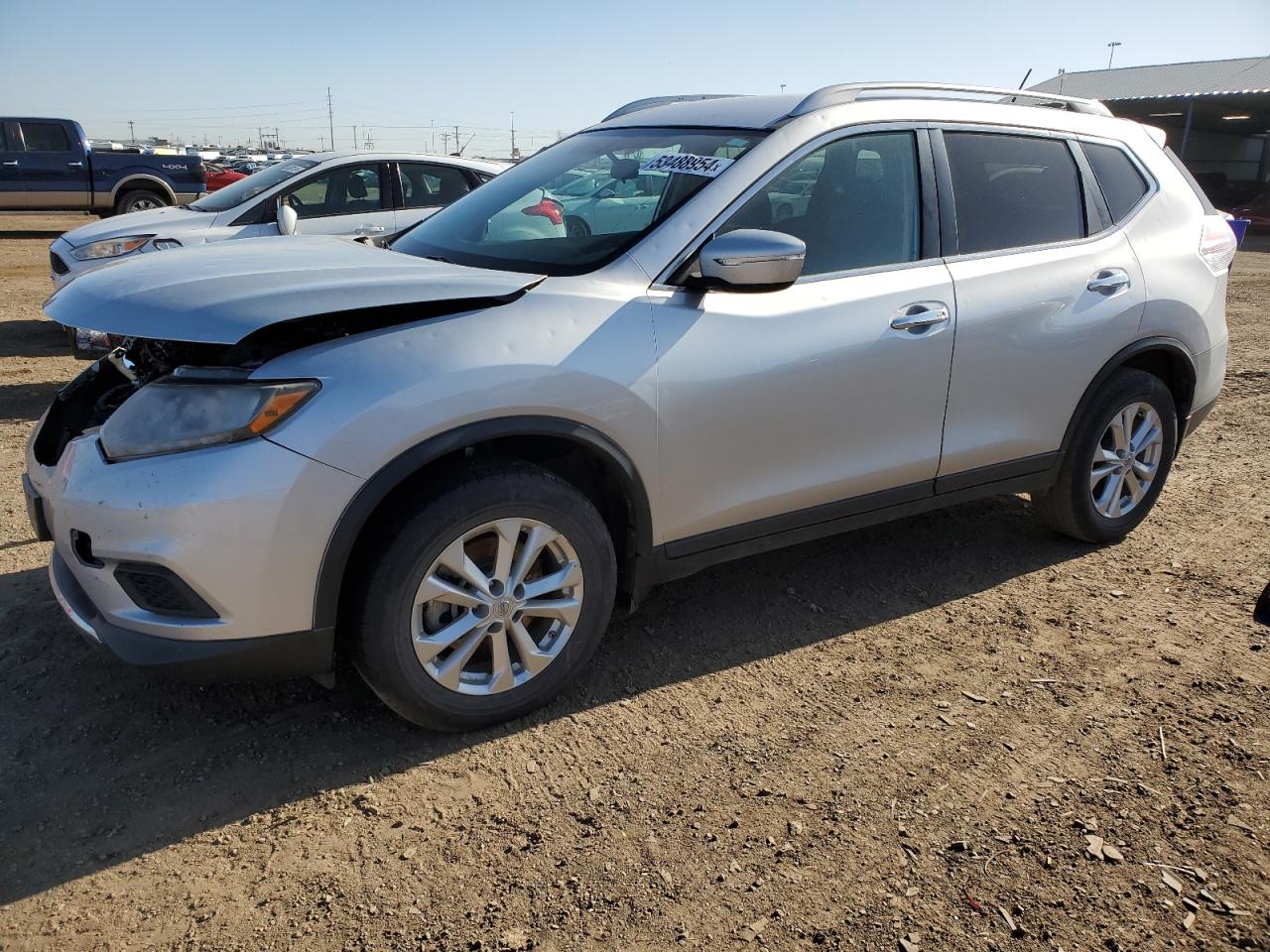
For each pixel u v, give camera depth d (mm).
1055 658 3449
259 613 2496
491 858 2428
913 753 2885
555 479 2826
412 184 8812
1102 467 4246
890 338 3375
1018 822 2588
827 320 3252
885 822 2578
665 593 3891
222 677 2553
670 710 3086
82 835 2467
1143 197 4246
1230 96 27641
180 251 3312
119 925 2189
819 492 3396
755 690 3209
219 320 2447
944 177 3625
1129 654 3480
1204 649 3529
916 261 3531
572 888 2332
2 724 2893
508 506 2721
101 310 2645
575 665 3039
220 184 27328
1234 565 4254
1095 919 2264
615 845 2477
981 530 4625
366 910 2252
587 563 2941
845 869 2408
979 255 3686
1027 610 3818
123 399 2979
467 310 2717
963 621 3721
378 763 2789
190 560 2410
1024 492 4035
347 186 8547
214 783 2680
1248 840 2531
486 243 3383
